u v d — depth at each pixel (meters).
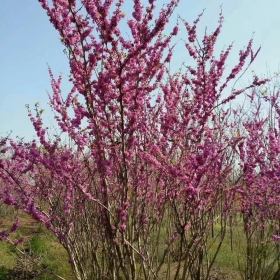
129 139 4.09
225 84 4.47
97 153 4.32
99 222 4.77
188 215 4.46
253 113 6.29
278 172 5.02
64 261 7.94
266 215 5.81
